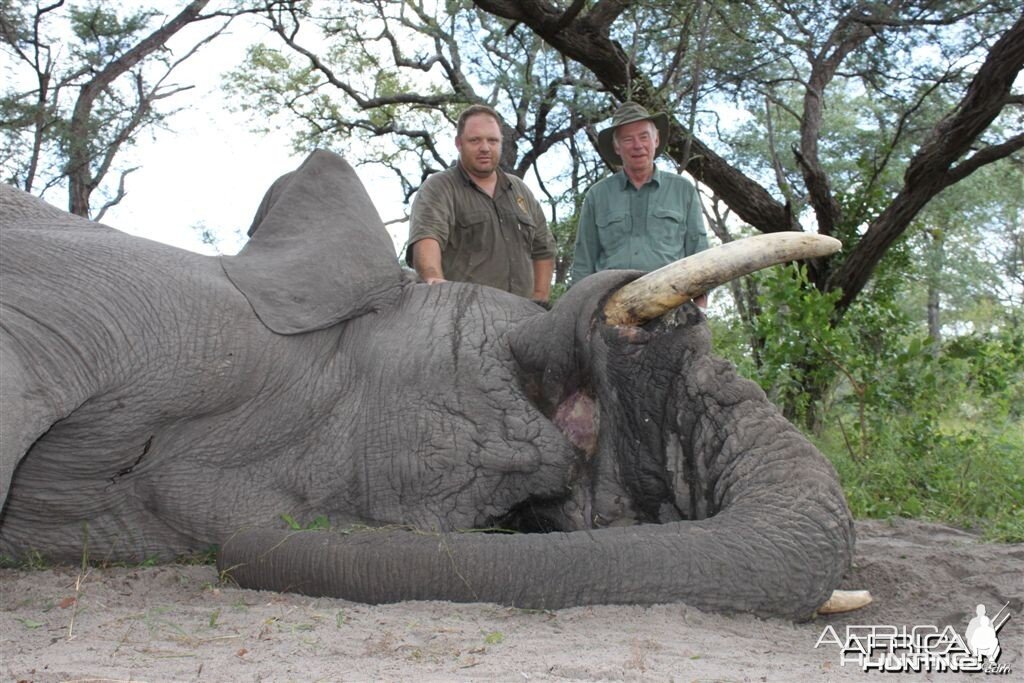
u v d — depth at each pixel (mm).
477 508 4844
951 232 25422
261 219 5602
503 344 5027
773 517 4148
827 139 23266
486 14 16750
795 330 9430
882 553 5750
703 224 7594
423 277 6676
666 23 13633
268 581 4328
